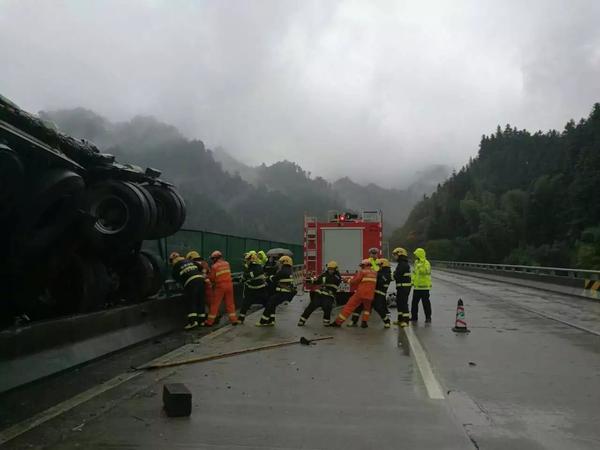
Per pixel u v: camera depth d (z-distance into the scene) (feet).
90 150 31.42
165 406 19.51
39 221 25.43
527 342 35.14
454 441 16.74
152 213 33.81
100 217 31.53
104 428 17.56
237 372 25.85
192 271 40.68
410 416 19.21
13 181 21.35
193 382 23.81
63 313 30.55
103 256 32.89
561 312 53.42
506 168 512.63
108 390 22.15
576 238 279.49
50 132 25.27
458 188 479.82
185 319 41.83
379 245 59.82
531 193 363.15
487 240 358.02
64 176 24.45
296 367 27.04
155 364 26.86
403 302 42.45
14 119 22.82
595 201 273.13
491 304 61.72
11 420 18.61
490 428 17.99
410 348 32.53
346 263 59.93
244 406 20.24
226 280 42.37
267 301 43.11
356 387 23.18
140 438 16.69
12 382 21.52
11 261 24.76
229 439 16.71
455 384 23.97
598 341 35.60
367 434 17.31
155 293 38.70
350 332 39.32
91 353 27.66
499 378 25.09
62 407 19.76
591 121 329.72
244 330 39.93
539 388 23.29
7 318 27.66
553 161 414.62
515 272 107.55
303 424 18.24
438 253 395.55
